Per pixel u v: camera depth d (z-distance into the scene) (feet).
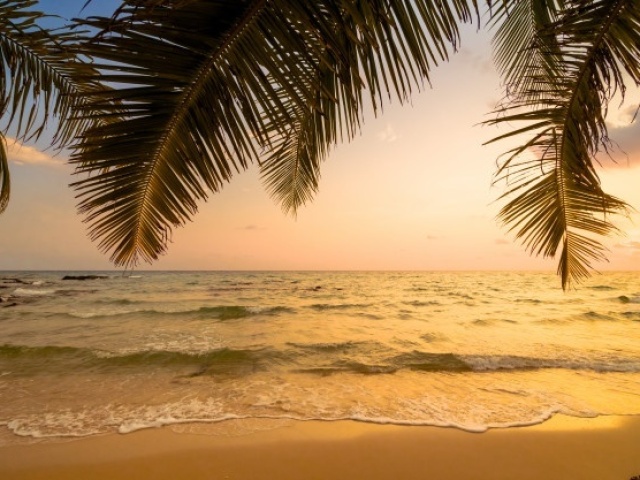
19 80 7.50
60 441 13.80
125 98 3.96
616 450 13.12
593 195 7.27
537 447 13.32
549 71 6.89
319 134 7.21
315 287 123.65
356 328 42.06
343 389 20.45
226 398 18.80
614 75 5.50
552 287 128.06
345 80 4.28
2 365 25.64
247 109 4.07
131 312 53.98
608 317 50.57
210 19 3.63
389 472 11.74
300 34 3.76
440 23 4.67
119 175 4.46
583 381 22.00
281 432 14.57
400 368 25.11
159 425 15.24
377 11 4.19
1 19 6.94
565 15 5.40
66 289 104.17
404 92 4.82
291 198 10.35
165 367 25.29
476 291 108.27
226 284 136.98
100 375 23.34
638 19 5.08
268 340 34.78
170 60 3.79
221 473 11.71
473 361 26.66
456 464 12.19
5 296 79.41
